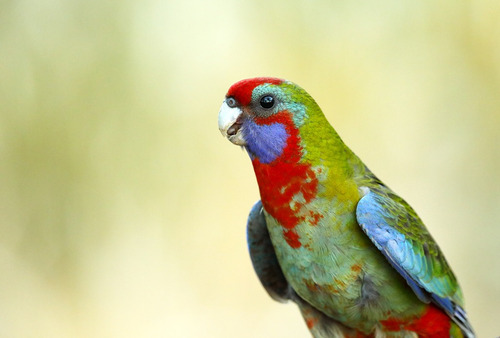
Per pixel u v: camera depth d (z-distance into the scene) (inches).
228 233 565.6
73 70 557.6
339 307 313.6
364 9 577.0
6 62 553.3
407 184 585.9
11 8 556.1
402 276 307.1
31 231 553.3
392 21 579.2
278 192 312.8
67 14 560.4
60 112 555.5
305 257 311.6
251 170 569.3
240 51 573.9
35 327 544.1
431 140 585.0
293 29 575.8
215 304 558.9
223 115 319.0
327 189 308.5
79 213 557.6
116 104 560.4
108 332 549.3
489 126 582.2
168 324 551.8
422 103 582.6
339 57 577.3
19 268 549.3
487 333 557.9
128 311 555.5
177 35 572.7
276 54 573.9
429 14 578.2
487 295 567.8
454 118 584.4
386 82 580.7
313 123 314.7
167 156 567.5
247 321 553.9
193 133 569.6
